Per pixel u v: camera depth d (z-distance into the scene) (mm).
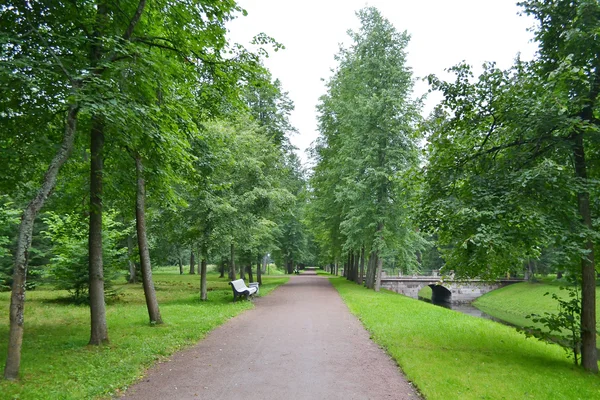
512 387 5473
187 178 11219
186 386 5445
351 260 33500
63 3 7176
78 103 6047
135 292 19672
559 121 6711
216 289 22016
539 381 5844
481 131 8180
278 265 41969
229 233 15945
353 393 5223
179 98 9477
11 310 5480
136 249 16250
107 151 8773
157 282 27312
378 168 21062
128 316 11414
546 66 7688
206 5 7988
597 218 7367
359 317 11836
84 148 8984
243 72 9109
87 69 6699
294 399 4984
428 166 8547
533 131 7145
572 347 7078
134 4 8047
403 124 21016
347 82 25172
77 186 9555
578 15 6746
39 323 10203
